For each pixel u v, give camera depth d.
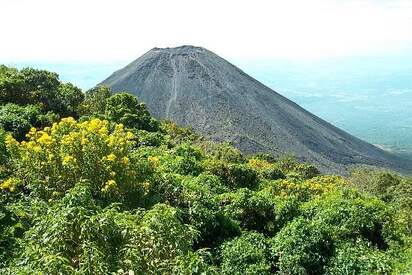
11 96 29.69
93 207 9.69
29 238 9.37
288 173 41.78
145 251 8.21
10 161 15.82
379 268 14.81
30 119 24.80
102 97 39.41
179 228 8.98
